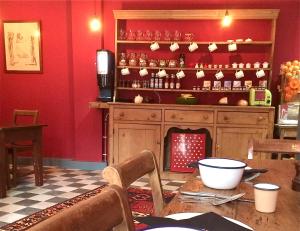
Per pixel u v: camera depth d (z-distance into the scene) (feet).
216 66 12.80
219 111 11.63
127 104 12.10
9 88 14.90
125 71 13.19
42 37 14.35
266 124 11.39
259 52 13.00
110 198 2.09
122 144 12.32
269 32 12.83
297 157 7.04
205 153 12.18
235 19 12.66
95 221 1.87
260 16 12.09
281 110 11.58
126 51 13.74
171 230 2.18
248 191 3.50
